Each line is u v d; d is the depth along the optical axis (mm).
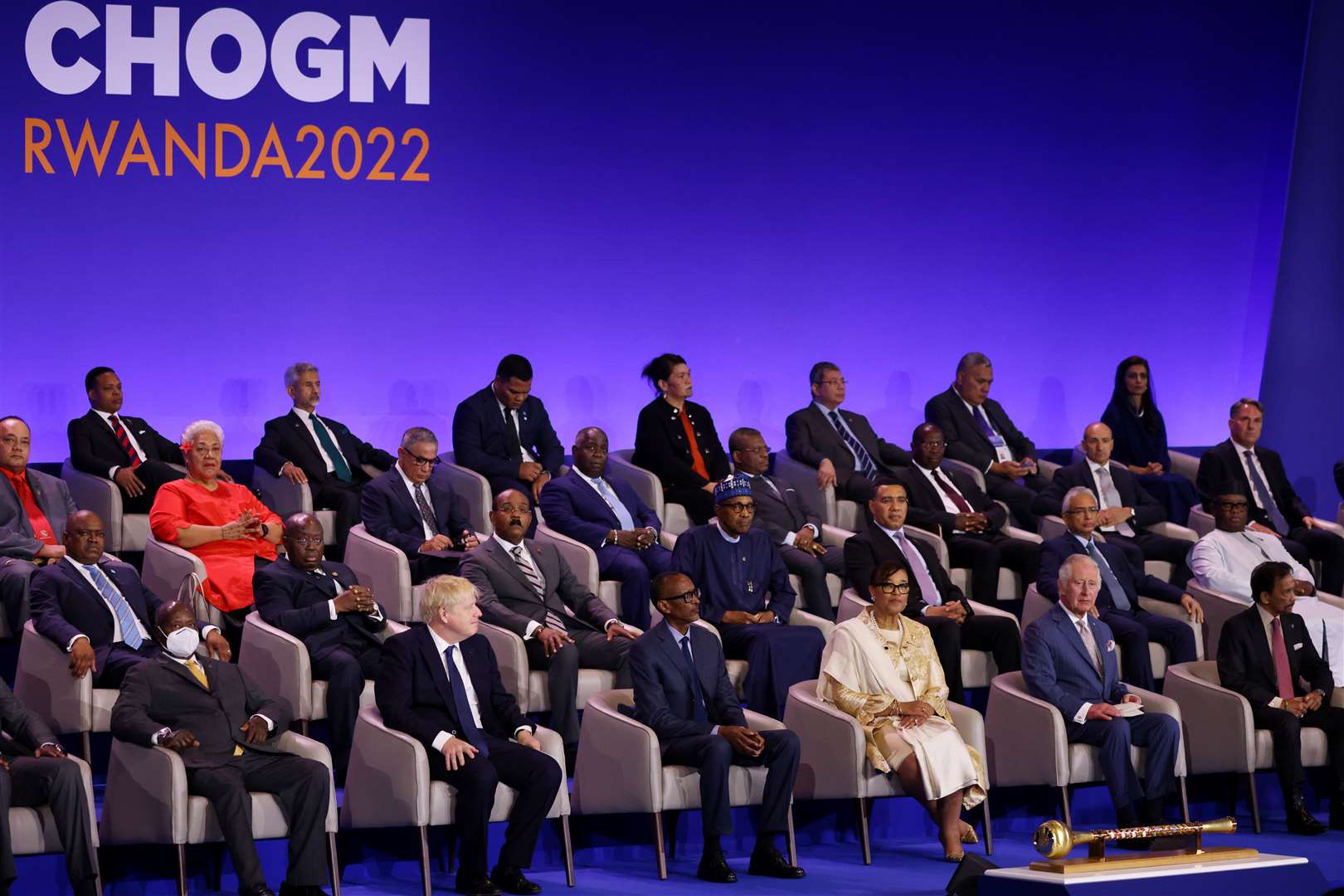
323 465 30141
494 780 21688
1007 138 36312
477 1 33219
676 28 34469
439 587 22531
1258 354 37531
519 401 31172
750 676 26062
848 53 35438
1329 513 36812
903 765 23594
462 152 33156
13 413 30594
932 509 32062
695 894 21906
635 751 22891
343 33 32375
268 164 31984
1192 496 34156
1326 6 36969
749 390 35000
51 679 23344
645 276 34406
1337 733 26344
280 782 21234
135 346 31266
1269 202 37531
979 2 36062
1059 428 36719
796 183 35188
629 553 28594
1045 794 26359
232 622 26281
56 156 30844
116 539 28125
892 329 35750
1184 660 28641
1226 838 25438
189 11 31500
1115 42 36844
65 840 20250
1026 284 36500
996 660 27438
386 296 32719
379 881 22703
